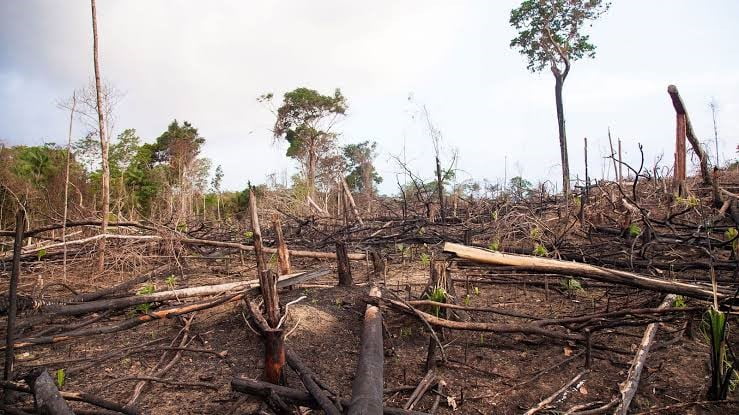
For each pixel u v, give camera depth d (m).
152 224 8.45
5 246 8.56
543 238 7.50
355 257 7.01
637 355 3.11
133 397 2.85
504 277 5.63
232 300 4.07
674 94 8.78
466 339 3.86
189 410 2.74
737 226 5.73
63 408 2.00
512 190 12.80
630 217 7.00
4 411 2.46
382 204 12.73
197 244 7.40
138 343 3.89
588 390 2.96
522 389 3.01
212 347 3.72
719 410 2.64
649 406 2.74
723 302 3.46
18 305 3.59
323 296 4.86
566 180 11.16
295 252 7.10
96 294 5.18
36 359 3.59
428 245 8.04
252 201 3.20
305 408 2.62
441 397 2.91
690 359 3.28
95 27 7.06
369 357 2.66
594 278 3.76
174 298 4.48
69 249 7.90
